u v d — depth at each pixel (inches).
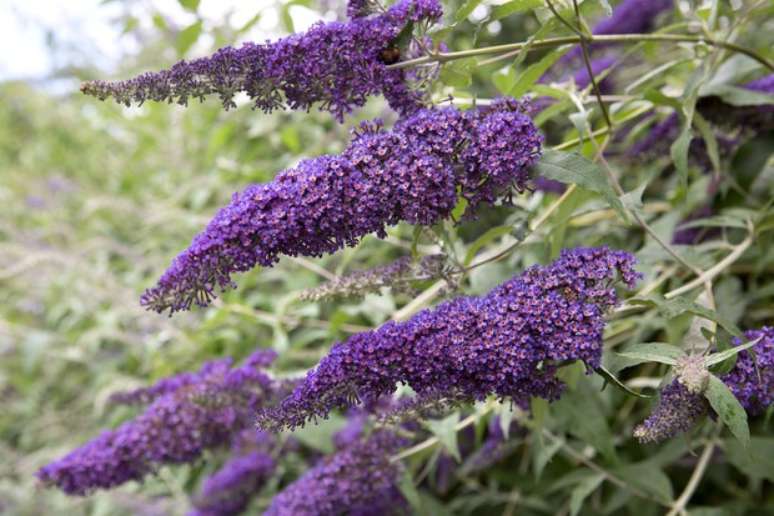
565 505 34.6
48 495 47.8
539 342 22.4
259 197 22.3
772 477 29.5
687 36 26.8
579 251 23.5
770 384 22.4
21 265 48.4
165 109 50.6
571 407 29.4
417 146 23.0
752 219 29.9
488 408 29.6
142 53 49.9
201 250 22.1
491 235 26.5
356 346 22.4
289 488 29.4
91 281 47.3
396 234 34.4
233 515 35.9
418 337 22.5
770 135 31.6
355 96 24.4
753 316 32.7
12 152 76.6
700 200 32.3
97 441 29.8
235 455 35.4
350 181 22.6
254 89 23.7
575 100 27.6
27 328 55.6
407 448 31.7
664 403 22.2
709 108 30.0
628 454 33.6
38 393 56.2
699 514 30.7
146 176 56.4
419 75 24.8
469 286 31.8
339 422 33.6
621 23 36.0
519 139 23.2
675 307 23.2
